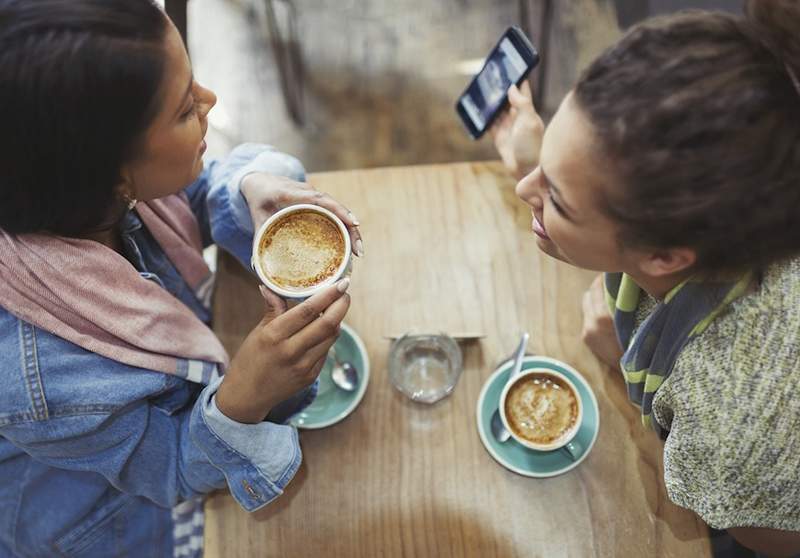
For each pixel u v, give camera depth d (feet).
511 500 3.28
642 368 2.96
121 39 2.27
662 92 2.01
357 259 3.90
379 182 4.14
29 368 2.81
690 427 2.62
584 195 2.26
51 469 3.44
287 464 3.17
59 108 2.27
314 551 3.23
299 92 7.84
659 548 3.14
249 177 3.57
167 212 3.68
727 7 7.19
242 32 8.25
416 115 7.63
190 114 2.69
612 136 2.08
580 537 3.19
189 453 3.18
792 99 2.02
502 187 4.09
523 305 3.74
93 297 2.93
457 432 3.44
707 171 1.99
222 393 2.97
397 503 3.30
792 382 2.42
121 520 3.58
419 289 3.81
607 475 3.30
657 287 2.63
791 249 2.21
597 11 7.87
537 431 3.31
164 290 3.33
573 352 3.60
